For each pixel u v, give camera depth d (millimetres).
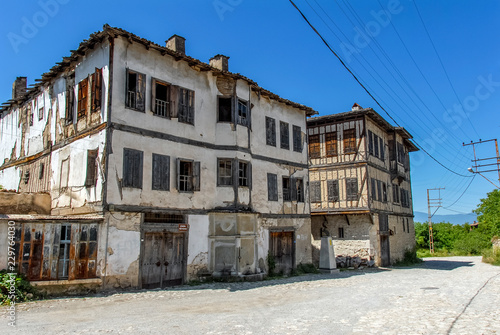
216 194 17766
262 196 20000
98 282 13008
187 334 7125
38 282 11719
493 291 12930
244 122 19109
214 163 17938
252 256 17828
